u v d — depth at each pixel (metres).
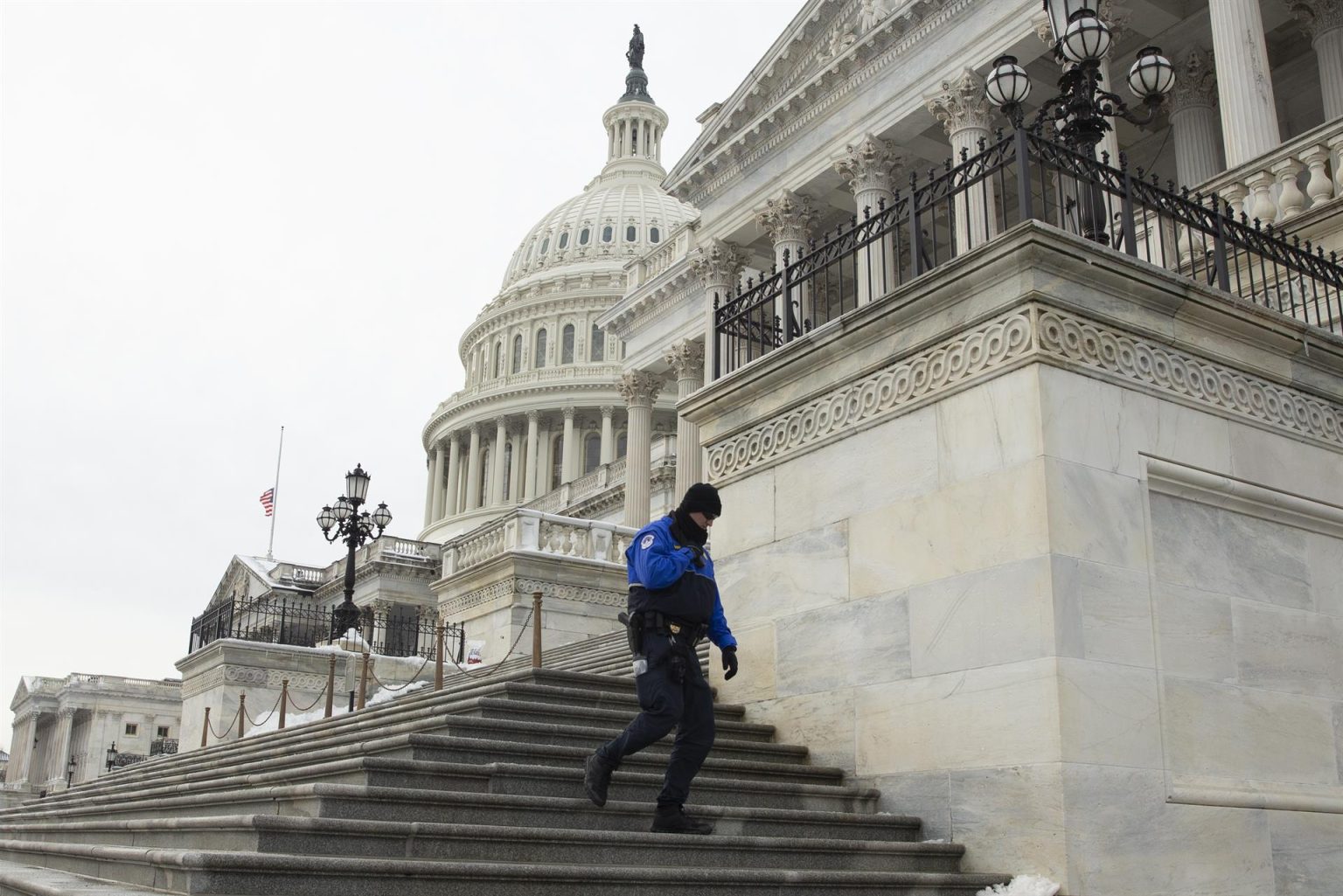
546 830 6.77
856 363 9.80
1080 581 7.92
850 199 38.81
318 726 14.23
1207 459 9.01
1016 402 8.31
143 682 99.25
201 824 7.25
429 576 73.38
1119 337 8.74
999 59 9.55
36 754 106.56
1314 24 26.55
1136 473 8.51
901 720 8.76
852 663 9.32
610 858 6.93
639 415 49.97
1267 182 14.73
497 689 10.30
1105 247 8.62
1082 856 7.34
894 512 9.19
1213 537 8.92
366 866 5.80
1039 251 8.30
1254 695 8.70
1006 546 8.16
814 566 9.90
